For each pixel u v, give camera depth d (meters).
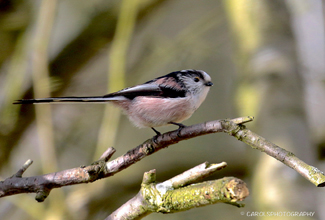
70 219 10.12
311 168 4.36
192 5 14.46
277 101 10.19
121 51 10.76
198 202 4.52
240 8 11.50
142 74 12.64
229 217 11.86
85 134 12.74
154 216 12.39
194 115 14.57
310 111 10.56
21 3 11.55
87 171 5.49
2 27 11.41
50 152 10.01
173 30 14.23
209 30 13.07
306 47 11.53
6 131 11.31
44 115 10.12
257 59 10.96
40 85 10.62
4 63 11.88
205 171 4.77
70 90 12.47
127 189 12.41
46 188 5.54
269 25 11.30
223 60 14.45
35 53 10.67
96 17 12.16
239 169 12.48
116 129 10.20
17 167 12.15
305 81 11.01
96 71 12.76
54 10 10.83
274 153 4.71
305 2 11.41
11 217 11.91
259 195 9.18
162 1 12.39
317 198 8.68
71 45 12.17
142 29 12.98
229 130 5.13
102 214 11.10
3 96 11.39
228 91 14.45
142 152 5.85
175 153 13.55
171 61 13.09
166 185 4.90
